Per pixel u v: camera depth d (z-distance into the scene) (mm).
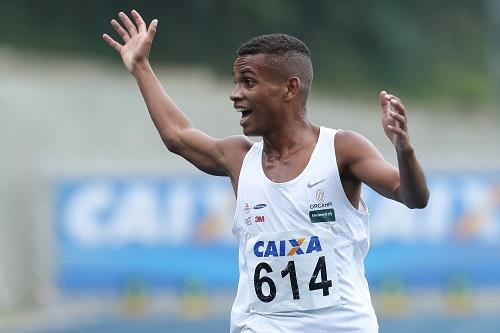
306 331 16188
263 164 16703
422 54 125438
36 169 76188
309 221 16141
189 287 67062
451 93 123375
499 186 70562
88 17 98875
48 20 99875
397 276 68875
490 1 128625
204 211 68375
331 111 99500
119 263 67375
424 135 103875
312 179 16203
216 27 102875
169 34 100438
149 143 85188
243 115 16891
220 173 17859
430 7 130250
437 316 65188
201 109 89875
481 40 135125
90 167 67812
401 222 69188
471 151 97688
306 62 16797
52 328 60594
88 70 93250
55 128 82000
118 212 67688
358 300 16328
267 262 16266
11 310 71062
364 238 16531
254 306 16438
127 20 19219
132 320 63125
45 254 68875
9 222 75000
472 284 69625
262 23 106188
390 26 119875
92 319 63938
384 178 15844
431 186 70125
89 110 84125
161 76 95812
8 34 97688
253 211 16438
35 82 84812
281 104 16578
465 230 70000
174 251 67938
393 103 15117
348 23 116062
